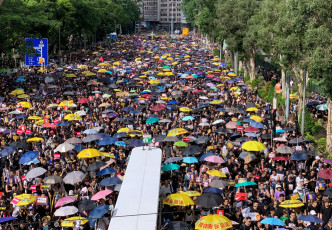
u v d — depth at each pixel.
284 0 49.53
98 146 33.72
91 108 48.19
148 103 49.81
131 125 36.53
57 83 68.56
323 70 36.03
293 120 49.22
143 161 23.28
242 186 24.53
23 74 78.94
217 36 106.94
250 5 78.19
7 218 21.02
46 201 23.39
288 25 42.56
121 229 17.08
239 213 21.92
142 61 102.62
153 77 69.25
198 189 25.59
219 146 32.47
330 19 36.50
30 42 81.31
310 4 36.59
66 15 109.81
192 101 50.81
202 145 32.94
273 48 52.47
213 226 18.25
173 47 154.38
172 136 32.28
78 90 62.06
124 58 116.06
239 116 41.97
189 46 165.75
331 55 35.47
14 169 29.59
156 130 37.34
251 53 77.62
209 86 61.31
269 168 27.73
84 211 22.61
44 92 59.25
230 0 80.56
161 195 23.47
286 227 20.48
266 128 38.59
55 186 24.91
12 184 26.36
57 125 38.50
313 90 60.66
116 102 50.59
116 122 40.47
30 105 46.41
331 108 40.06
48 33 105.56
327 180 26.17
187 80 71.31
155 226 17.25
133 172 21.92
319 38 35.88
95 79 68.12
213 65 88.75
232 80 66.69
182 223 19.06
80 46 149.38
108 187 24.31
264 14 54.62
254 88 69.62
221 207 22.41
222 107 46.91
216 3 100.50
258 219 20.86
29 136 36.94
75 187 25.73
